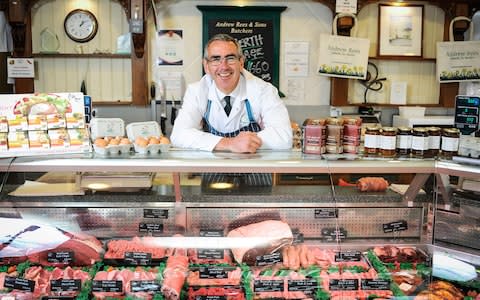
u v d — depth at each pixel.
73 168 1.88
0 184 1.96
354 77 4.36
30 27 4.20
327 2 4.30
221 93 2.64
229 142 2.12
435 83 4.58
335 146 2.02
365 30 4.44
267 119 2.61
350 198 2.09
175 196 2.07
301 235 2.10
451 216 2.02
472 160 1.87
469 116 1.95
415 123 4.18
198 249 2.03
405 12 4.41
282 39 4.44
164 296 1.88
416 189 2.07
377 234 2.12
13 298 1.85
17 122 1.92
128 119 4.40
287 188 2.09
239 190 2.08
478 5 4.38
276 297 1.92
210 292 1.90
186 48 4.39
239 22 4.36
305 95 4.52
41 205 2.03
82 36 4.23
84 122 2.01
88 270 1.95
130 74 4.33
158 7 4.32
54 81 4.30
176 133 2.34
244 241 2.03
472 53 4.39
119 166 1.88
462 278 1.97
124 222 2.08
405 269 2.03
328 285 1.95
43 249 1.99
